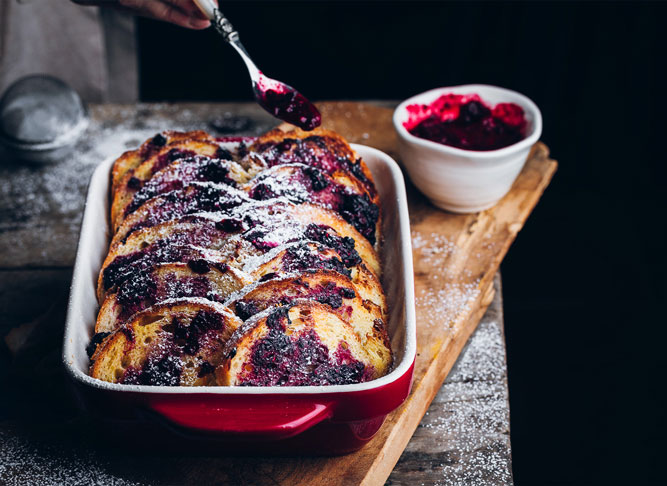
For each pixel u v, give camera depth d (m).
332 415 0.58
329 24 1.74
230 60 1.69
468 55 1.48
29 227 0.87
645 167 1.42
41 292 0.80
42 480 0.63
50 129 0.92
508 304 1.22
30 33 1.21
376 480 0.64
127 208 0.71
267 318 0.59
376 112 0.92
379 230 0.73
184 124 0.99
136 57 1.36
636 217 1.35
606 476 0.99
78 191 0.91
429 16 1.73
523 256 1.29
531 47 1.41
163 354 0.61
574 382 1.11
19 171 0.94
